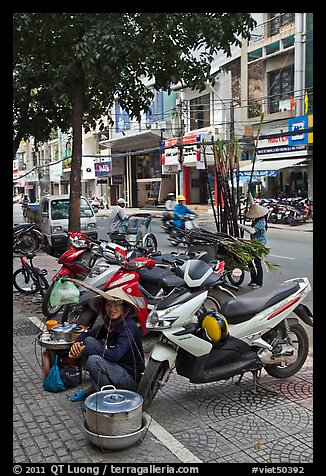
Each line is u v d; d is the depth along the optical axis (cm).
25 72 1108
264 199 2248
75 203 831
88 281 579
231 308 428
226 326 398
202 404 418
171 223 1291
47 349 456
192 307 393
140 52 716
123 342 390
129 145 3681
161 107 3259
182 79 888
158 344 396
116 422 332
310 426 376
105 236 1895
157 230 1994
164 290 599
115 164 3966
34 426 379
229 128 2608
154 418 391
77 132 826
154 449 344
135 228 1332
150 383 380
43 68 1057
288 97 2348
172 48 784
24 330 646
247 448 345
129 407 338
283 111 2333
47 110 1222
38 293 880
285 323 457
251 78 2530
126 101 902
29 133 1252
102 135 4125
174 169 3127
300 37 2206
